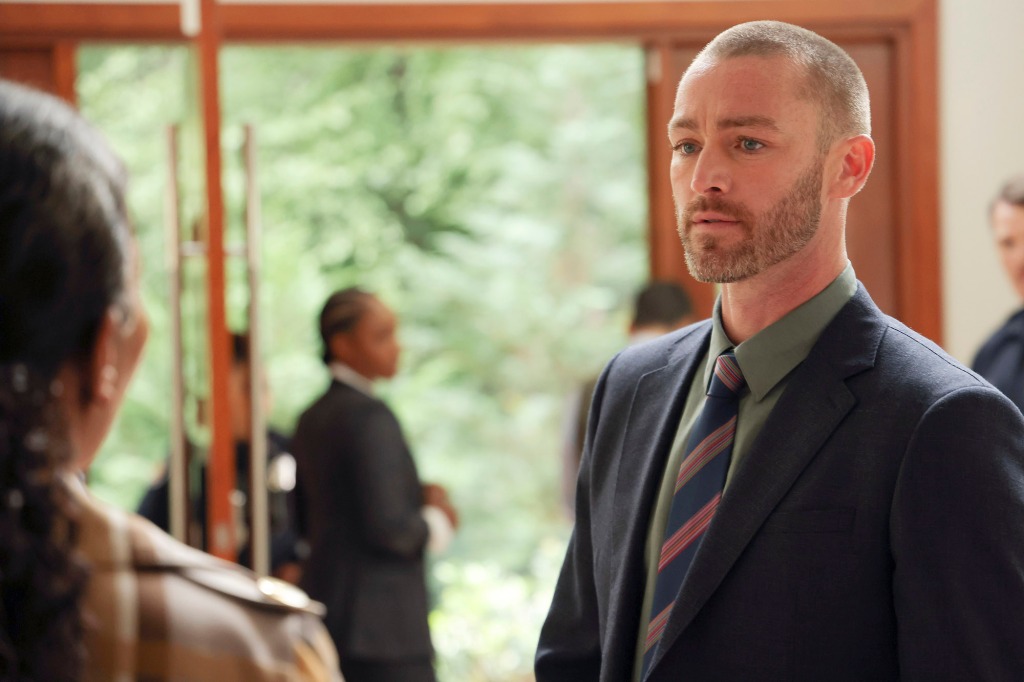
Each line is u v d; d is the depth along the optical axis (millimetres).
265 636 1254
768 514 2303
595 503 2723
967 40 6918
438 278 17094
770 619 2248
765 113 2320
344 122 16969
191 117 5605
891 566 2221
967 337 6996
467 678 9836
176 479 5508
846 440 2295
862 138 2424
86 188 1177
